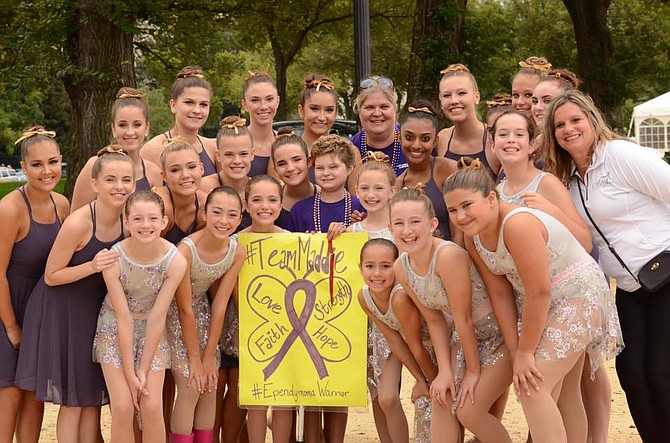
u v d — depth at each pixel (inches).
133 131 249.1
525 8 1478.8
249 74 280.1
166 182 236.2
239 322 235.3
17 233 225.3
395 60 1405.0
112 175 217.6
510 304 201.6
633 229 210.1
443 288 203.3
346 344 233.3
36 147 223.5
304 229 251.3
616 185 210.5
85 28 638.5
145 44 1031.0
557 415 195.8
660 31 1273.4
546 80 249.4
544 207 201.0
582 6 944.3
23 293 228.5
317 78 283.9
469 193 189.2
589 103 214.5
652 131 1079.6
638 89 1408.7
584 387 238.1
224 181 252.8
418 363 219.0
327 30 1109.7
